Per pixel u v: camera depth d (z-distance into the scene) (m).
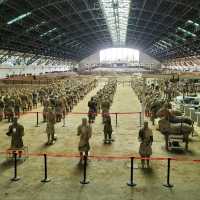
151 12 49.16
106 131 18.16
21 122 24.81
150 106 26.06
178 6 43.16
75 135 20.11
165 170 13.42
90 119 24.30
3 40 47.00
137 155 15.64
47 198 10.70
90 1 46.41
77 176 12.72
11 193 11.12
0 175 12.82
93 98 26.66
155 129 21.95
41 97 35.03
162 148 16.92
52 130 17.97
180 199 10.62
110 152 16.19
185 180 12.33
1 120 25.55
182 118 18.72
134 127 22.64
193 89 41.09
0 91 36.25
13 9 37.25
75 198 10.70
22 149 14.65
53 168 13.68
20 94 30.47
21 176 12.72
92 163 14.38
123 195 10.93
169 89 37.91
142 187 11.62
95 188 11.54
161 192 11.19
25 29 47.16
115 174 12.95
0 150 16.47
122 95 46.84
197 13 41.94
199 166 13.98
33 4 38.44
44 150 16.48
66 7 45.97
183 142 17.84
